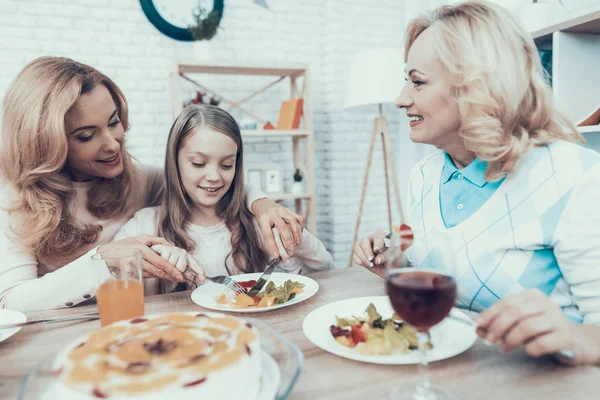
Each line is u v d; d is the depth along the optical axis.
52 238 1.16
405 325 0.68
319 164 3.54
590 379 0.55
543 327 0.55
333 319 0.79
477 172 0.95
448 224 1.00
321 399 0.53
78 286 0.94
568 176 0.84
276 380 0.54
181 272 0.93
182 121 1.26
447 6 0.95
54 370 0.52
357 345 0.67
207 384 0.48
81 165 1.23
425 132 0.96
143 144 3.01
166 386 0.47
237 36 3.18
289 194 2.99
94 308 0.95
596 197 0.81
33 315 0.91
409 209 1.21
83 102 1.13
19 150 1.11
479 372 0.58
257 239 1.41
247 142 3.27
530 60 0.88
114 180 1.34
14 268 1.08
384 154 3.10
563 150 0.87
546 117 0.90
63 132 1.10
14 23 2.68
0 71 2.68
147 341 0.57
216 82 3.15
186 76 3.06
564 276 0.87
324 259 1.39
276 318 0.84
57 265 1.24
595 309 0.79
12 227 1.11
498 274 0.90
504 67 0.84
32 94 1.09
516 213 0.89
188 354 0.53
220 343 0.56
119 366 0.51
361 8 3.40
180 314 0.67
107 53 2.88
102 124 1.18
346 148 3.43
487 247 0.91
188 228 1.35
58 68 1.13
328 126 3.44
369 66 2.75
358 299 0.86
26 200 1.13
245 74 3.05
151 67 2.98
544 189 0.86
